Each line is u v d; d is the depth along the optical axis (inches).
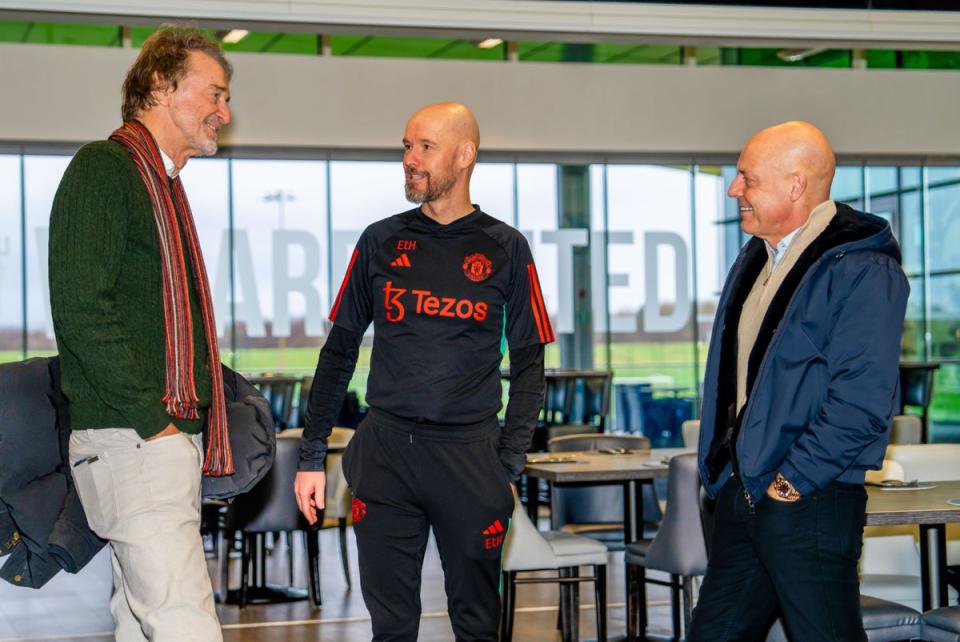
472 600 121.9
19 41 385.7
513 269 123.1
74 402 96.3
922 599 148.8
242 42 403.5
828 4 343.9
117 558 98.5
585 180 467.5
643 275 473.4
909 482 168.7
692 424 259.0
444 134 120.6
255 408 109.7
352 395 458.0
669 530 181.6
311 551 249.3
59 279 91.3
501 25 309.3
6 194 421.4
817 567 104.5
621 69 431.5
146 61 101.3
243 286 441.1
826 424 102.3
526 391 125.6
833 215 108.9
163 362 96.8
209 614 94.8
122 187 94.4
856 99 445.1
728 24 321.1
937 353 505.0
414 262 121.7
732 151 439.2
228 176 439.5
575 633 195.6
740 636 114.3
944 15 331.3
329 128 408.5
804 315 105.7
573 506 244.4
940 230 497.7
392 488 120.3
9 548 102.1
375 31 313.0
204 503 270.8
